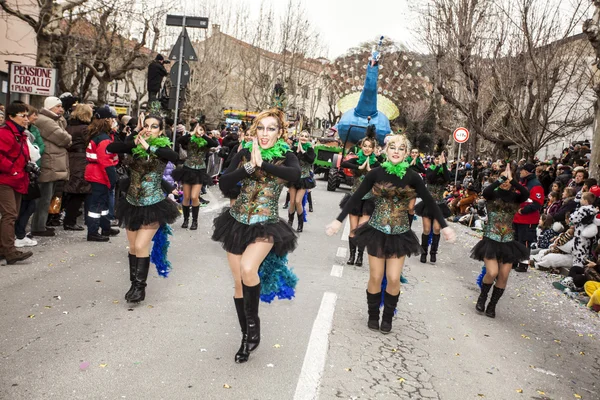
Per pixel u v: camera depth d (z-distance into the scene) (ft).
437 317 20.06
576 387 14.90
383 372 14.14
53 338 14.38
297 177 14.08
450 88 79.00
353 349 15.52
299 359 14.28
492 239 20.92
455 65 75.05
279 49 126.11
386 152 17.46
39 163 25.93
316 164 76.64
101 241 26.89
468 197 55.88
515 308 23.17
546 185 50.01
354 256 28.09
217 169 60.49
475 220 52.19
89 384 11.89
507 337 18.72
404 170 17.07
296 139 34.86
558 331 20.47
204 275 22.16
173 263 23.82
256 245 13.78
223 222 14.65
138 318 16.40
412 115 122.93
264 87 123.13
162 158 18.34
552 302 25.04
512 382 14.61
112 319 16.16
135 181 18.03
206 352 14.21
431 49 74.69
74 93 69.05
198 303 18.40
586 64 61.21
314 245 31.73
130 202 18.03
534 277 30.58
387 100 79.10
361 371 14.02
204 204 44.19
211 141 32.27
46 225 29.43
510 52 63.72
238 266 14.14
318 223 40.81
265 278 14.56
